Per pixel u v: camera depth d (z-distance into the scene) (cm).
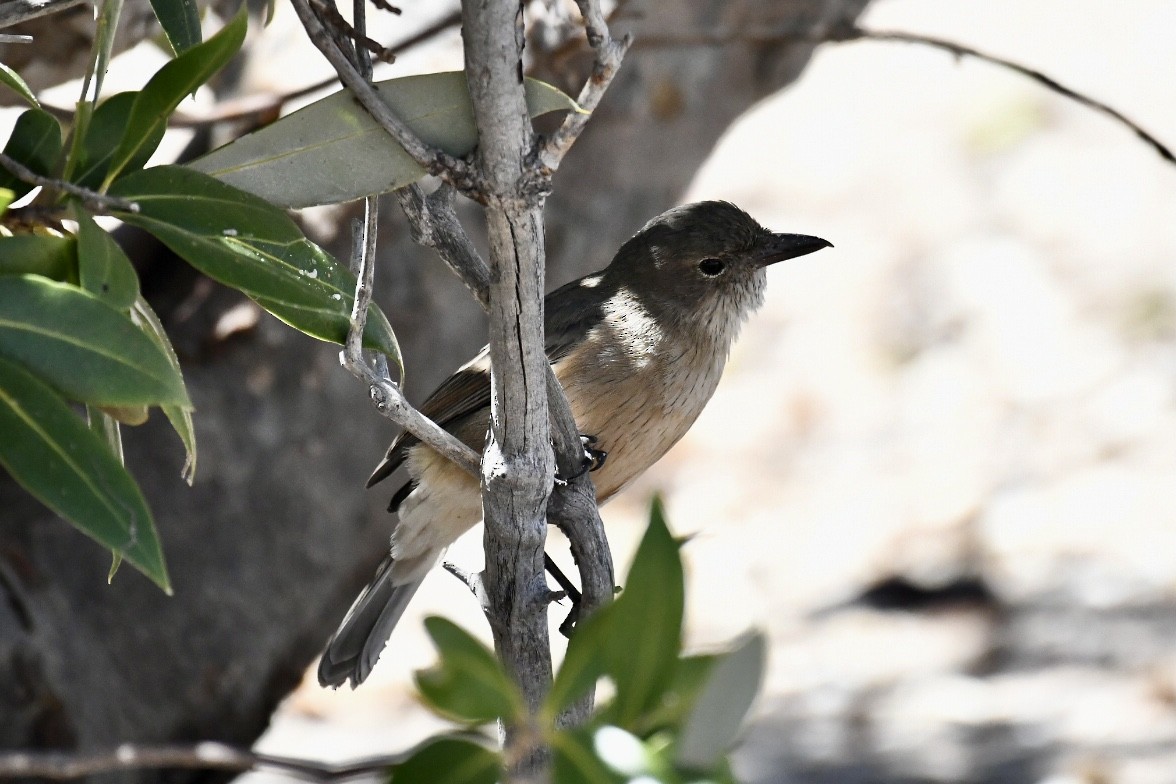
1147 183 2883
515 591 570
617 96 1088
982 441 2286
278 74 1046
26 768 531
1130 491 2112
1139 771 1479
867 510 2136
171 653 914
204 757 523
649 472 2297
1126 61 3272
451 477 968
